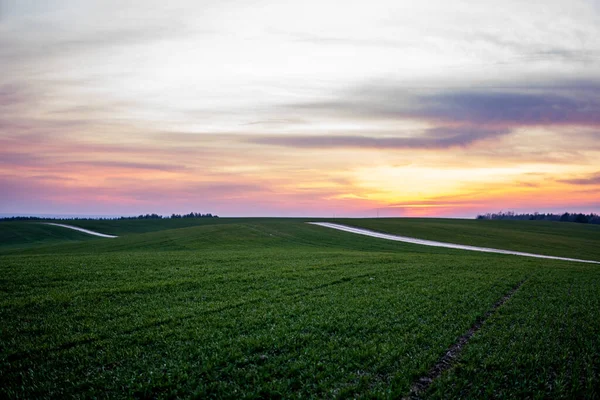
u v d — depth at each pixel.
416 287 27.05
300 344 15.66
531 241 94.88
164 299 22.28
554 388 11.98
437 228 118.06
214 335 16.44
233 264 36.41
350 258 43.94
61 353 14.30
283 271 32.66
